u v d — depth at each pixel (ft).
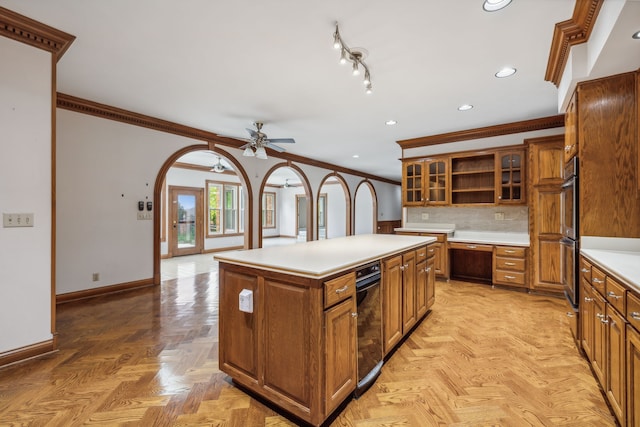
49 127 7.63
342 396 5.57
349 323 5.83
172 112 13.07
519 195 14.21
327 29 7.06
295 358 5.35
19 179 7.21
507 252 13.78
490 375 6.89
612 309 5.42
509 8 6.30
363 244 9.04
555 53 7.89
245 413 5.65
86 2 6.19
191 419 5.47
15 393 6.14
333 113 13.05
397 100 11.55
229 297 6.49
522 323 9.98
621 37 5.58
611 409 5.63
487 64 8.73
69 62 8.70
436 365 7.34
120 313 10.94
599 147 7.34
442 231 15.67
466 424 5.32
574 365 7.27
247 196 18.95
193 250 27.30
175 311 11.18
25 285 7.34
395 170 30.35
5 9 6.43
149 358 7.69
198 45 7.78
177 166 25.88
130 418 5.46
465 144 15.80
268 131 16.08
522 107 12.30
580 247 7.66
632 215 7.10
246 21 6.77
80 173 12.20
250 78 9.71
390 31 7.12
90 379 6.70
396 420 5.45
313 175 24.62
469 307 11.62
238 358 6.30
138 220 14.02
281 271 5.44
